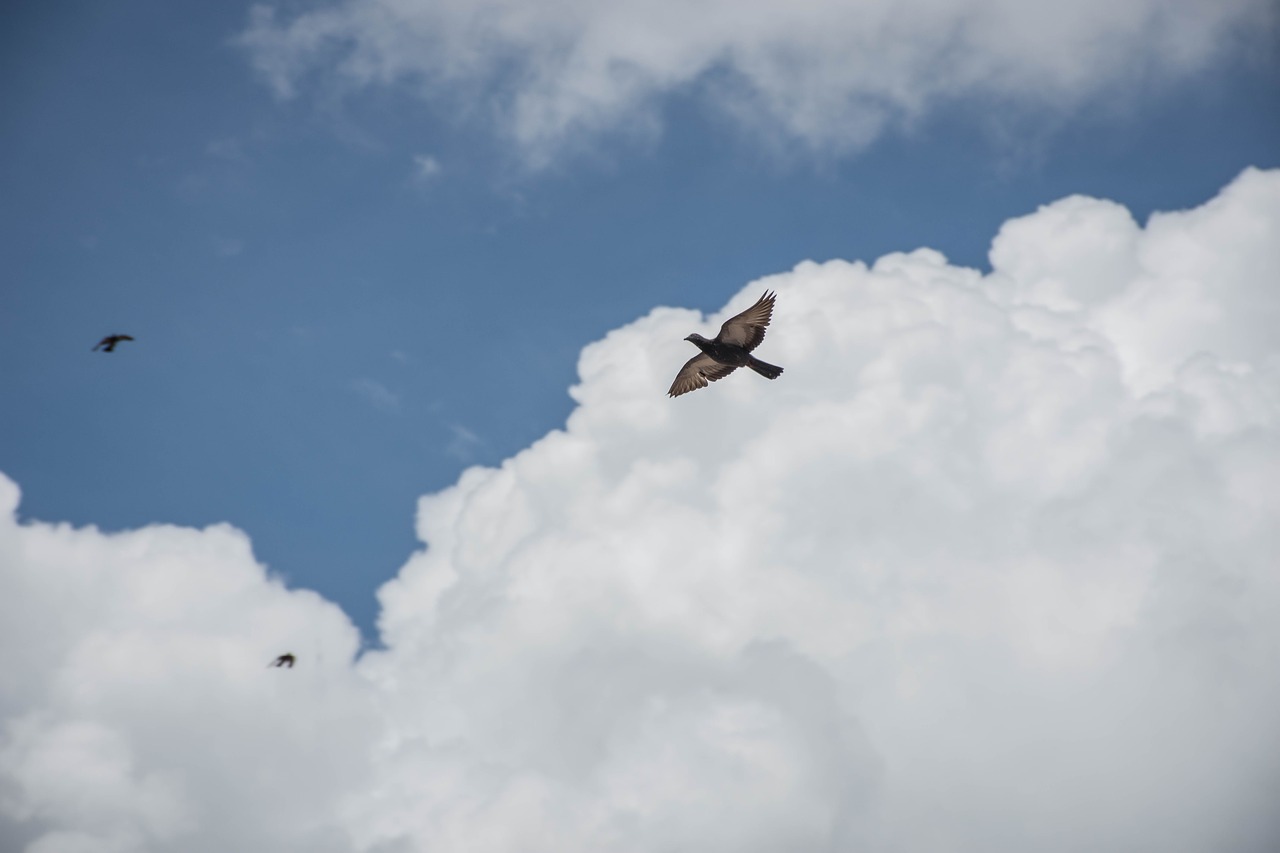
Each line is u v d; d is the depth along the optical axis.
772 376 60.91
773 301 60.00
